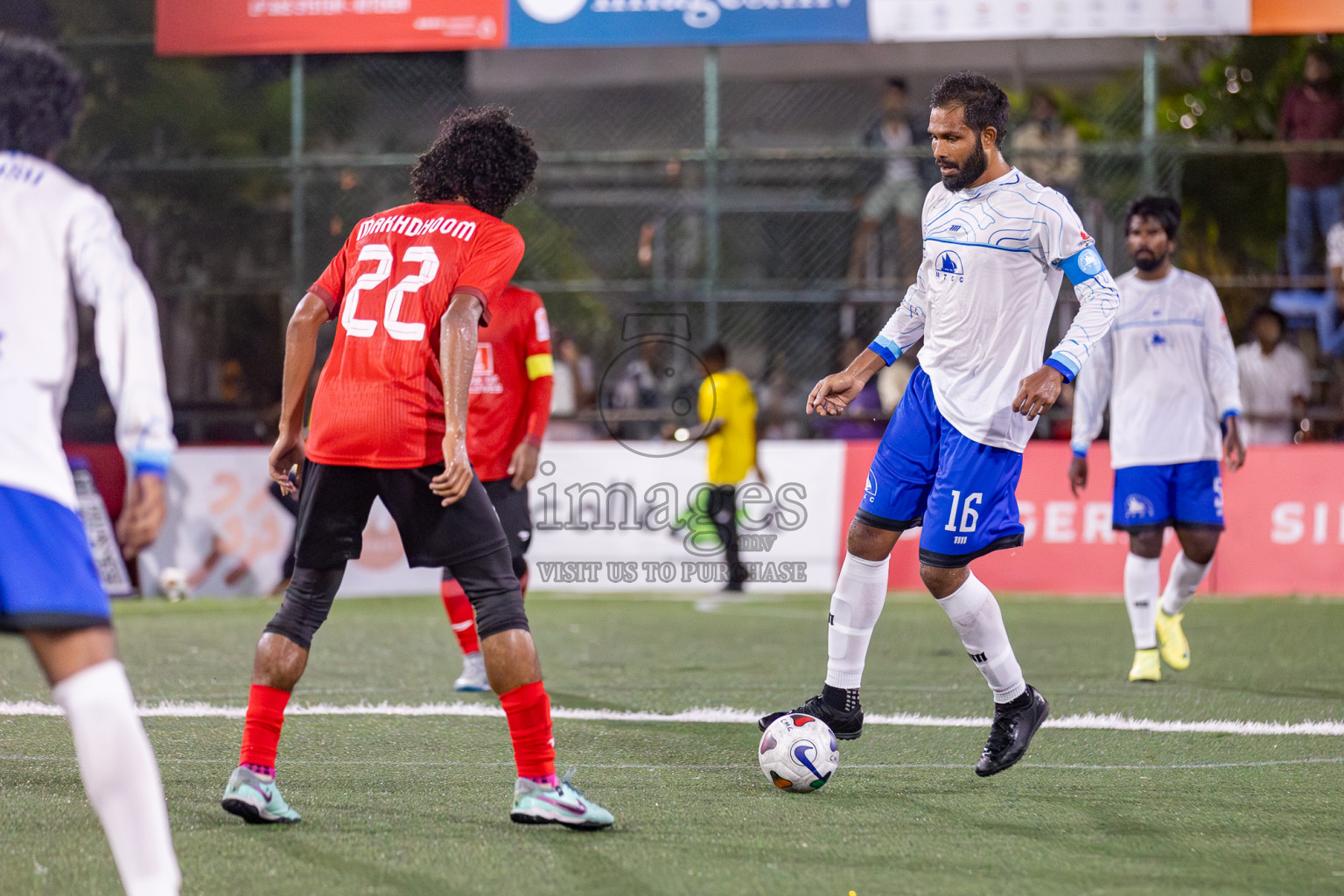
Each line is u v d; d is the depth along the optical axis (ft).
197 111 138.82
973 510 44.52
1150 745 53.21
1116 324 72.79
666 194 153.38
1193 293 71.67
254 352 133.39
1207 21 119.96
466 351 36.76
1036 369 44.96
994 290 44.52
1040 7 121.39
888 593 121.39
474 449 64.90
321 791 43.19
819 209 142.82
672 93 161.99
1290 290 132.57
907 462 46.16
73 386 126.21
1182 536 71.87
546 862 34.68
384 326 37.83
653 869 34.17
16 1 133.59
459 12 125.90
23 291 27.68
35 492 26.84
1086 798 43.34
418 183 40.37
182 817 39.29
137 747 27.40
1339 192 130.62
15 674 70.08
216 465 121.29
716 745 52.85
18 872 33.47
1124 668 77.05
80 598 26.81
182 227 133.80
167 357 132.98
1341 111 130.41
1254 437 126.62
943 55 146.41
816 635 93.50
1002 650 45.85
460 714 59.57
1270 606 110.42
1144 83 131.54
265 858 34.71
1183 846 37.17
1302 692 67.82
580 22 125.18
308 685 68.95
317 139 144.87
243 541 120.47
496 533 38.06
